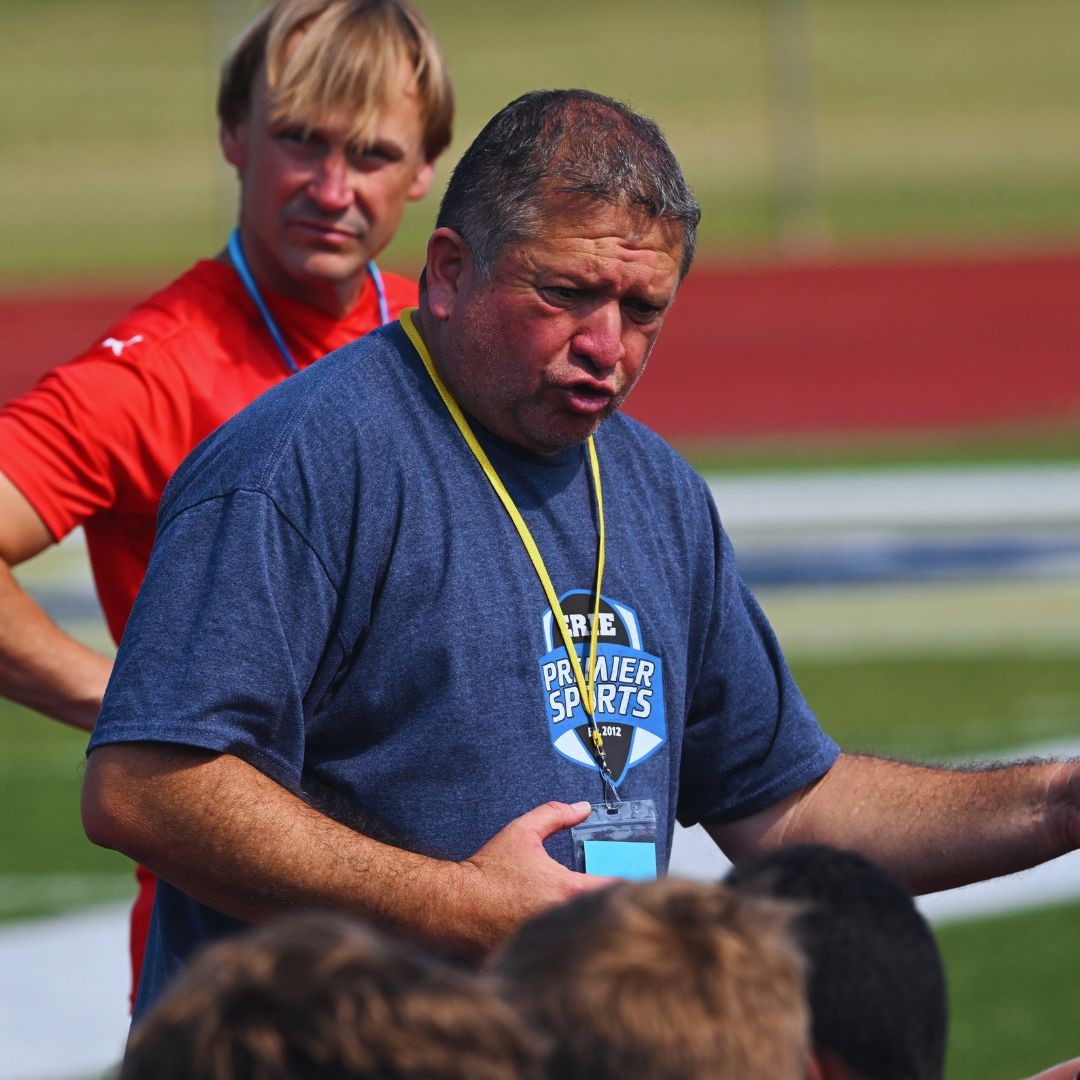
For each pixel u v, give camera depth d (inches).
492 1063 185.3
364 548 319.9
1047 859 357.7
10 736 1190.9
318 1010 181.5
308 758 331.9
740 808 373.4
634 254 316.2
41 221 3639.3
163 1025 184.9
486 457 333.4
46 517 458.3
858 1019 231.9
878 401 2308.1
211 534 318.7
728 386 2432.3
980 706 1181.1
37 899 898.1
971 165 3895.2
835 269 3203.7
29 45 4869.6
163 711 307.6
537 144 316.5
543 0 5211.6
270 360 487.2
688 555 362.3
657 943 205.5
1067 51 4630.9
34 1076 697.0
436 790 323.3
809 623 1393.9
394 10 486.6
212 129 4195.4
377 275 517.7
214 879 311.3
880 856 364.2
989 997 769.6
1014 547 1581.0
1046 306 2851.9
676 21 4960.6
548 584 332.5
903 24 4894.2
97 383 461.4
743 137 4119.1
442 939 304.0
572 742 330.6
